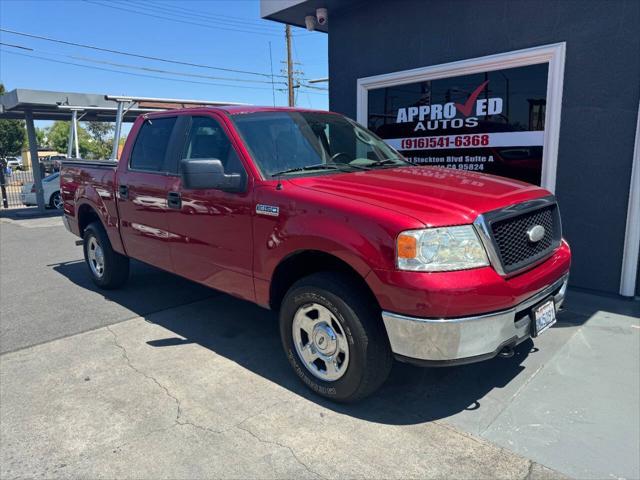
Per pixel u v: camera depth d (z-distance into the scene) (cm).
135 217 489
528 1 545
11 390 356
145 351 417
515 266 295
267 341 434
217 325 474
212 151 400
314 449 281
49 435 300
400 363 384
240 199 362
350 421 308
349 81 754
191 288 598
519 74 568
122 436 297
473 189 327
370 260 281
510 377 356
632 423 299
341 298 299
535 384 346
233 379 365
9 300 577
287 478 258
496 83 589
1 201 2200
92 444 291
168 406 329
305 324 334
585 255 539
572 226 544
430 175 374
